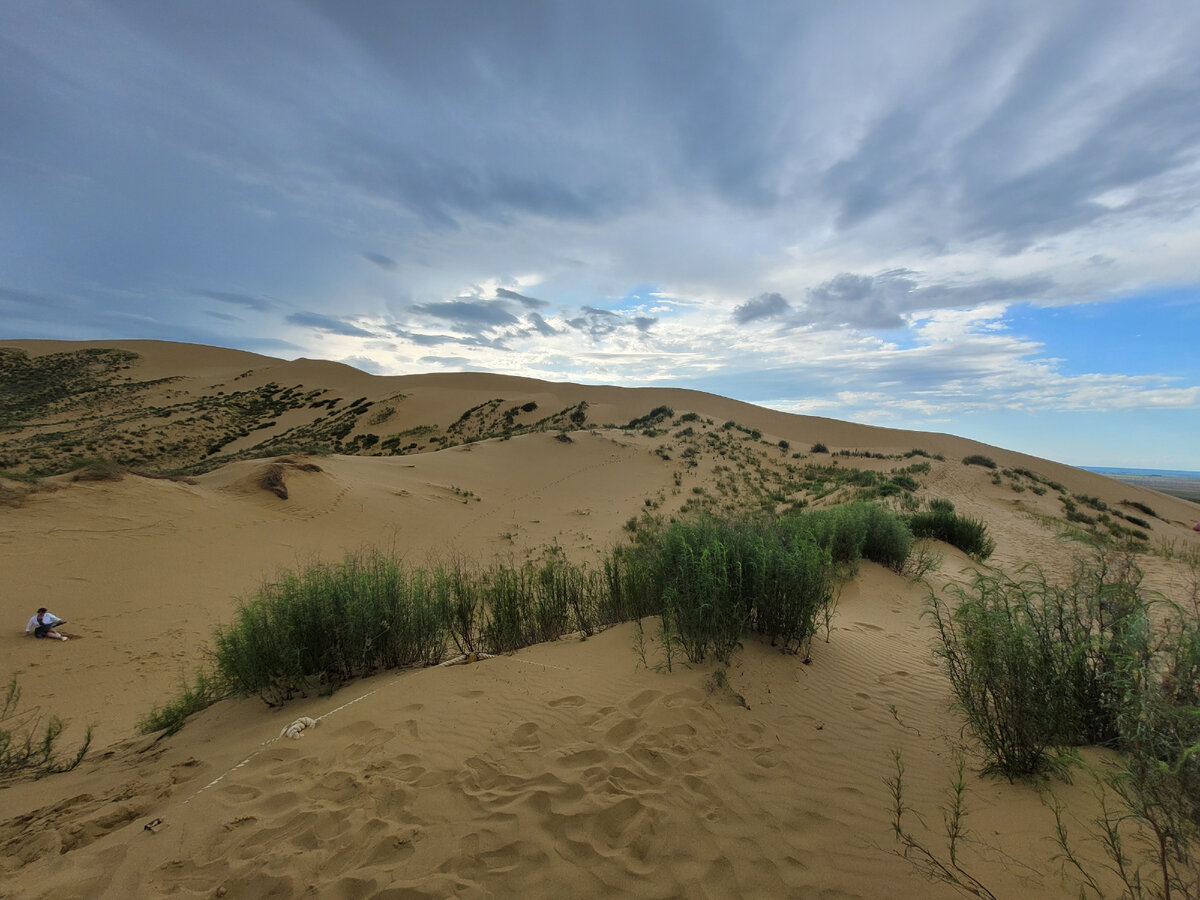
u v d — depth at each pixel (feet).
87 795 11.66
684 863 8.59
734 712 13.46
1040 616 11.56
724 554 17.44
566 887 8.11
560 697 14.48
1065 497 86.07
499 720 13.26
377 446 155.94
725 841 9.06
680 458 108.88
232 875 8.44
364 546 57.88
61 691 26.00
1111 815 8.88
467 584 23.26
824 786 10.64
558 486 91.50
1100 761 10.22
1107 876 7.64
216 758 12.83
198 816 10.00
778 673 15.74
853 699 14.79
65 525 44.01
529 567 24.32
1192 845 7.09
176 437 157.38
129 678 28.07
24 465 118.11
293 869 8.49
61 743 19.27
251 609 18.17
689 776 10.83
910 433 176.45
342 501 67.00
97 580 39.01
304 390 215.72
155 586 40.37
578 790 10.33
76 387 211.82
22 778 14.11
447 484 85.46
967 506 67.46
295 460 70.44
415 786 10.57
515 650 19.81
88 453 132.16
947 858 8.52
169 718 18.11
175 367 252.42
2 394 196.65
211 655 23.81
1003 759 10.78
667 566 20.13
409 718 13.47
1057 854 8.24
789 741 12.33
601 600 23.29
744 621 17.11
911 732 12.97
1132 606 11.29
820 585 17.89
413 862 8.56
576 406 181.68
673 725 12.74
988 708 11.50
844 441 170.71
